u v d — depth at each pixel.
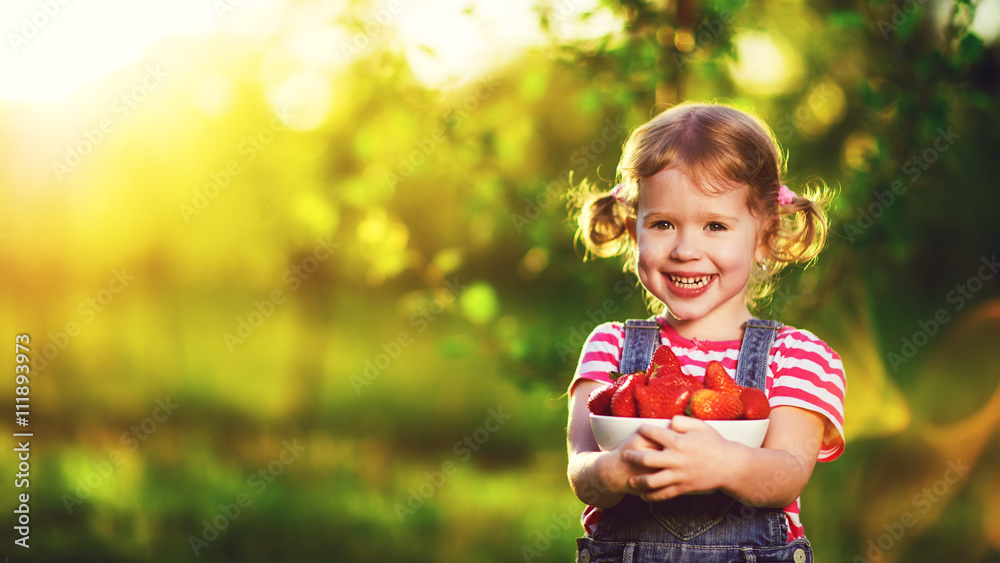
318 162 4.08
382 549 5.02
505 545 5.14
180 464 6.13
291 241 5.58
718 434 1.31
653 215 1.58
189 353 8.99
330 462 6.41
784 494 1.40
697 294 1.56
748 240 1.59
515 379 3.11
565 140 3.97
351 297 9.66
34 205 7.30
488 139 3.27
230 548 5.02
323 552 4.97
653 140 1.61
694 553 1.55
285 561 4.84
